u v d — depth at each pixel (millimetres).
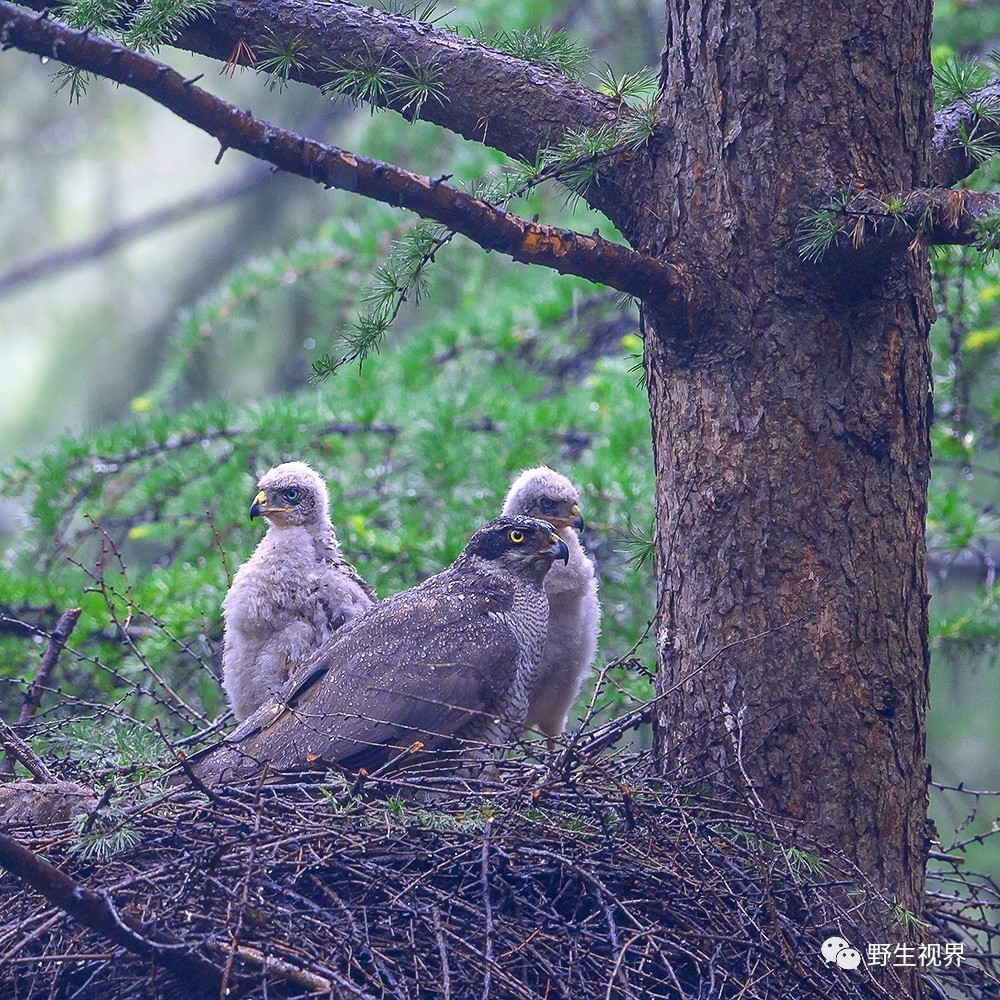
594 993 8469
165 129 33531
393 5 10930
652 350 10438
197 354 21984
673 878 9023
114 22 9703
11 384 31438
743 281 9828
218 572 15688
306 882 9031
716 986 8719
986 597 16188
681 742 9992
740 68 9859
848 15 9781
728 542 9812
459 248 21703
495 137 10438
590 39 24125
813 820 9523
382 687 11289
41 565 17047
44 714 11766
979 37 20562
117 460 17109
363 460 18656
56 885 7613
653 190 10195
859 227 9156
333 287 20516
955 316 16031
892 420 9773
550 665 13258
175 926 8477
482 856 8750
